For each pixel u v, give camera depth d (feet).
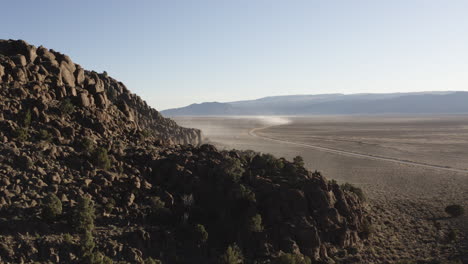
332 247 142.92
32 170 130.52
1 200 114.52
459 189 261.24
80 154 149.07
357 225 159.53
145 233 125.80
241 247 131.64
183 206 143.23
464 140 614.75
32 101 163.73
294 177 161.89
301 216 142.61
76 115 173.88
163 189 150.00
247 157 185.16
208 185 152.56
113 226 125.29
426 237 166.61
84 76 209.97
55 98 178.50
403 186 270.26
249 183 156.04
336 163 380.58
